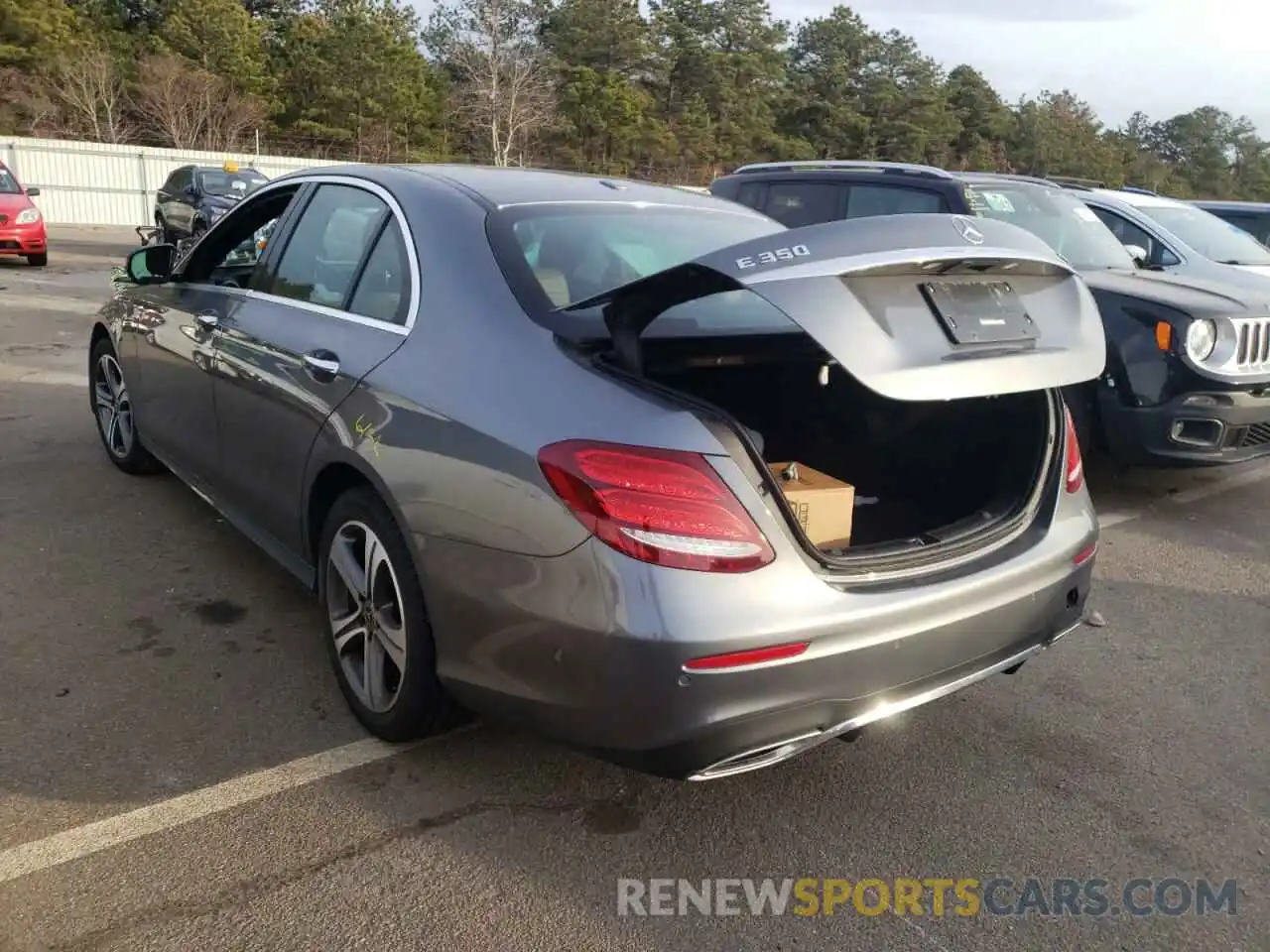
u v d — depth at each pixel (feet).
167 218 64.59
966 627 8.77
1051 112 248.11
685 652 7.38
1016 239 9.11
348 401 10.06
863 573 8.26
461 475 8.52
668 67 182.60
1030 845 9.34
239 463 12.78
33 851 8.48
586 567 7.64
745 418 11.50
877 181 24.71
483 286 9.54
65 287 44.34
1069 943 8.14
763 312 10.32
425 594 8.98
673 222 11.71
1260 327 18.39
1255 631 14.33
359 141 148.05
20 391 24.43
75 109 128.47
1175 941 8.21
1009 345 8.36
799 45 216.74
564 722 8.02
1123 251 23.02
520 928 7.93
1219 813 9.96
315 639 12.50
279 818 9.07
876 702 8.35
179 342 14.40
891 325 7.70
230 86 141.38
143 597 13.44
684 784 9.94
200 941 7.60
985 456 10.64
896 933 8.15
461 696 8.87
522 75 150.20
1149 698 12.23
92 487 17.67
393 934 7.78
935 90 213.87
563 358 8.52
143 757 9.89
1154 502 20.53
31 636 12.22
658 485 7.55
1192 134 301.22
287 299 12.25
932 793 10.05
